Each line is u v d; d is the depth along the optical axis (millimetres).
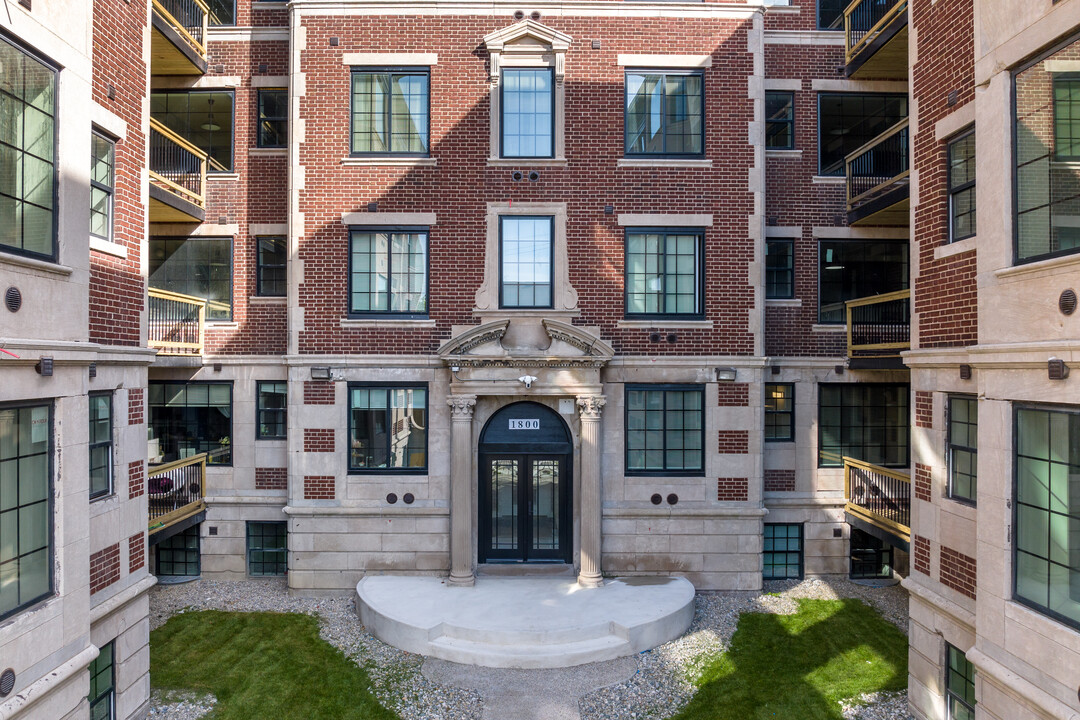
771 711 8398
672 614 10391
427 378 12211
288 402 12242
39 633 6070
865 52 12508
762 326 12328
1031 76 6352
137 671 8180
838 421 13430
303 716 8289
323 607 11703
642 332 12258
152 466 12891
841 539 13297
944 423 7949
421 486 12219
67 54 6613
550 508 12469
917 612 8328
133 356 8031
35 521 6168
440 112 12188
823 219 13430
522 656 9477
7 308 5793
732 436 12312
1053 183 6066
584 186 12250
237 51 13227
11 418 5875
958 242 7637
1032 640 6105
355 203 12180
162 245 13281
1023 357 6172
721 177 12273
